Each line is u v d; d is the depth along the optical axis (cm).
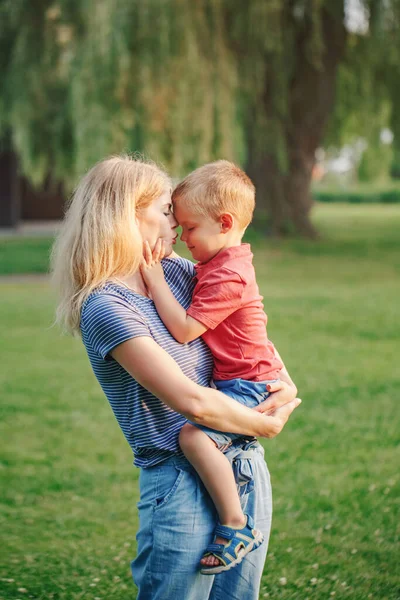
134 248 206
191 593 205
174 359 205
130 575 356
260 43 1580
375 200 5547
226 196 212
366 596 330
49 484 478
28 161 1638
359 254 1795
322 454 523
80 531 409
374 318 1020
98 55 1395
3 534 404
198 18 1459
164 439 203
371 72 2016
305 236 2028
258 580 217
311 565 361
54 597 335
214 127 1472
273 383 213
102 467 509
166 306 208
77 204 212
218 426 198
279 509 431
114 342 196
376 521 412
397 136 2191
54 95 1619
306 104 1900
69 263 209
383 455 520
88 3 1406
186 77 1426
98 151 1412
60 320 213
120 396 205
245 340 212
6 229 2381
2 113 1698
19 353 841
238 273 210
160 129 1426
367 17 1708
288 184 1995
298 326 968
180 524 201
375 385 698
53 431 582
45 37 1576
